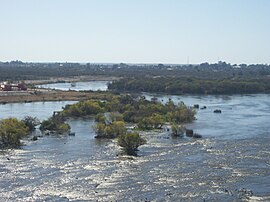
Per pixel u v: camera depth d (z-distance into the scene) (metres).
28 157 102.75
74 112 178.25
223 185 81.88
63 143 119.94
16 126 121.12
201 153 107.19
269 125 149.38
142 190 78.75
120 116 162.00
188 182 83.50
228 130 140.12
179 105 178.75
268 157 102.62
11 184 81.75
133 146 107.31
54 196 75.31
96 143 119.94
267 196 75.75
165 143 119.69
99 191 78.06
